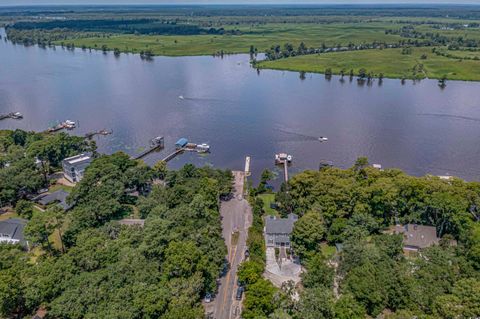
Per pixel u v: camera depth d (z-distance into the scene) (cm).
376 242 9112
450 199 9781
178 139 18438
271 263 9300
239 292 8225
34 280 7250
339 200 10394
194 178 12519
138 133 19125
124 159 13188
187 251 8050
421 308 7369
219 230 10094
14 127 19838
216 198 11538
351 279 7738
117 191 11394
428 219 10356
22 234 9869
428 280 7694
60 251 9381
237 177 14300
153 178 13325
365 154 16625
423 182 10662
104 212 10419
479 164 15650
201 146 17125
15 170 12725
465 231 9294
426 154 16575
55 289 7256
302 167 15462
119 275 7569
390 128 19600
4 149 15812
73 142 15512
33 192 12762
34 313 7350
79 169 13662
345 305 7138
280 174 14850
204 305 7944
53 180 13738
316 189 10819
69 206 11381
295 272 8975
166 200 10969
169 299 7194
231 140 18350
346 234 9706
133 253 8138
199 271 8012
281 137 18600
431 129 19425
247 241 9850
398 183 10719
